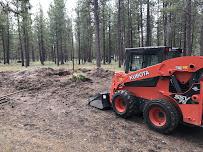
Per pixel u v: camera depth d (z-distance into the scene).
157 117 7.11
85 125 7.59
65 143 6.19
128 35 39.88
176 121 6.59
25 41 38.69
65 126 7.50
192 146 6.18
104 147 6.00
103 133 6.93
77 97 11.55
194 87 6.33
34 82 14.63
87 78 15.58
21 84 14.43
